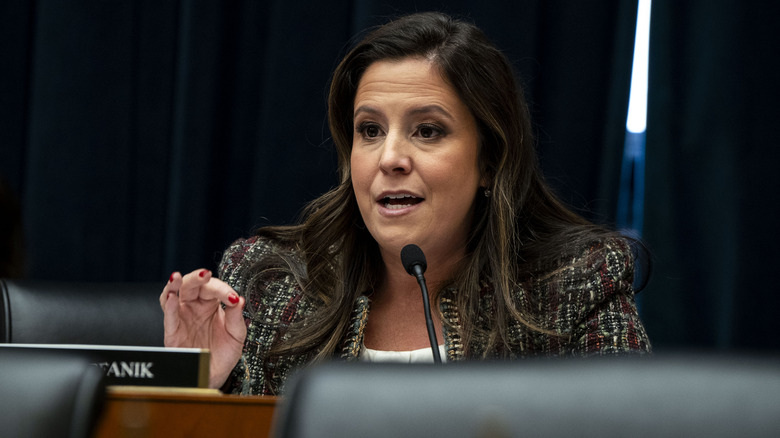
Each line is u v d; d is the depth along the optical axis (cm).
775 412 150
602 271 588
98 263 1027
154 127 1030
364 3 971
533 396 160
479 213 602
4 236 712
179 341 527
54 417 211
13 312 643
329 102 617
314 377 167
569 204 927
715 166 941
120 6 1027
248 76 1021
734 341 934
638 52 981
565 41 969
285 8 1003
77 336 652
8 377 216
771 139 936
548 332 566
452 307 580
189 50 1002
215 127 1012
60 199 1023
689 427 153
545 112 975
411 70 565
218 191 1024
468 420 159
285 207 1002
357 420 161
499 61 588
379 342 591
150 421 318
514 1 966
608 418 156
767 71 937
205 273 518
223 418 321
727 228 938
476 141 579
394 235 557
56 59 1023
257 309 627
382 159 552
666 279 946
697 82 943
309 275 621
